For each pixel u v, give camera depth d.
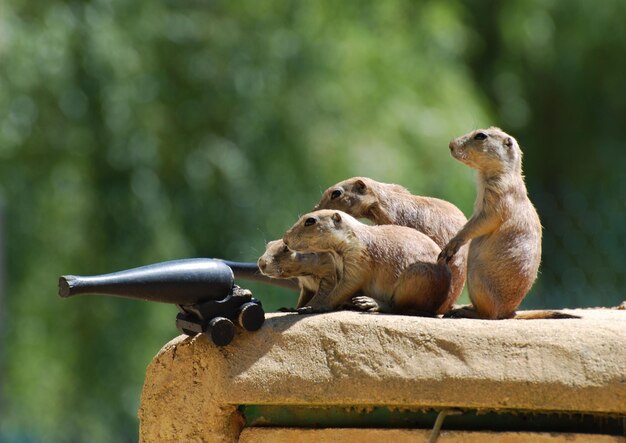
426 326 5.64
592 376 5.36
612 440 5.36
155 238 15.89
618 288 13.34
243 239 16.25
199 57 17.06
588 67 23.36
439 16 18.52
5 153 15.78
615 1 22.69
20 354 15.88
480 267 6.36
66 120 15.73
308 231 6.42
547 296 13.55
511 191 6.44
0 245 14.27
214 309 5.90
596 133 24.03
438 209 7.53
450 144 6.58
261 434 5.89
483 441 5.49
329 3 17.64
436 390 5.52
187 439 6.02
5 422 16.47
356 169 16.06
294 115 16.70
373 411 5.72
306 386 5.72
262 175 16.50
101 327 16.00
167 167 16.84
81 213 15.90
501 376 5.44
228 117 16.98
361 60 17.14
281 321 5.93
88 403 16.08
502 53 24.06
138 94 16.08
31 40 15.39
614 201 13.52
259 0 17.34
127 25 16.33
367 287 6.48
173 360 6.10
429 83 17.72
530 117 24.19
